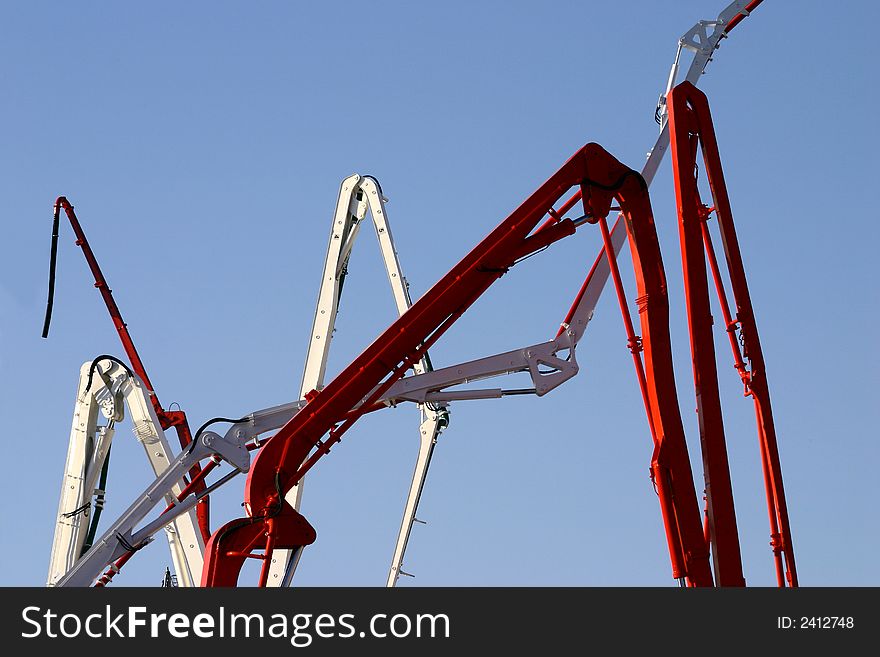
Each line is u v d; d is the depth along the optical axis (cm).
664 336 5012
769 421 4969
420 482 7244
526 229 4981
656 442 4862
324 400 4772
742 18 5875
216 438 5966
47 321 7525
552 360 5800
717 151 5212
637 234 5119
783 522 4875
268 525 4584
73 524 6394
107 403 6494
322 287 6856
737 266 5103
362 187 6919
